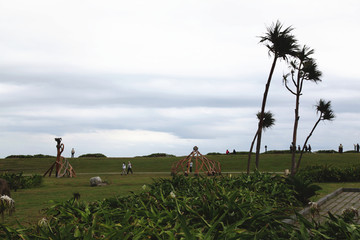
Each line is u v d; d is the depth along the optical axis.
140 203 6.10
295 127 26.06
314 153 50.81
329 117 26.61
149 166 46.94
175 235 4.03
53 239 3.74
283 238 4.14
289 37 21.25
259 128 23.80
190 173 37.78
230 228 4.04
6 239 3.79
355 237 3.96
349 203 11.57
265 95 23.17
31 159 54.78
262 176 10.88
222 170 40.66
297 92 26.02
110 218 4.83
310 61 25.59
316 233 4.19
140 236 3.82
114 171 43.38
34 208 11.59
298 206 9.59
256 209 6.05
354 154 45.97
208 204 5.60
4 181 10.45
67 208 5.39
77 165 49.47
